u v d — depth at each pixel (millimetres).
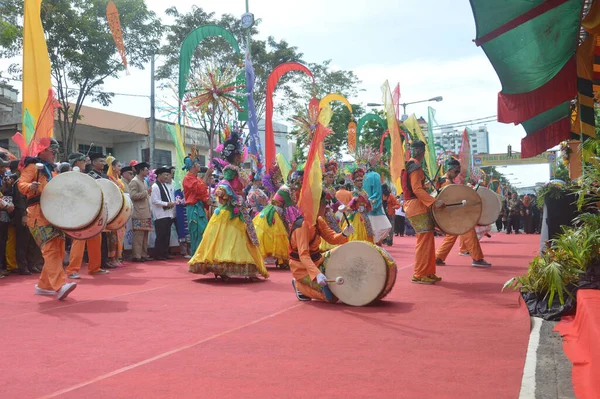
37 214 6629
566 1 6070
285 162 11727
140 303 6395
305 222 6285
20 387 3473
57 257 6746
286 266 9945
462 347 4348
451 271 9281
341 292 6141
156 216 11891
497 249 14367
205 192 11242
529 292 5734
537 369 3736
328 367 3846
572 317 5215
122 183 11398
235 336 4754
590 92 7441
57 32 18969
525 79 7543
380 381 3531
